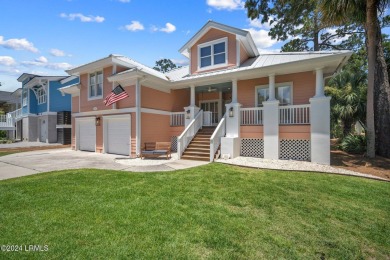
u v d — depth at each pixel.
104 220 3.69
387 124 10.53
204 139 11.66
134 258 2.69
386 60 12.86
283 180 6.52
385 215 4.23
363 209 4.49
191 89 12.96
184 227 3.53
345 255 2.97
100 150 13.70
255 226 3.66
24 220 3.65
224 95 16.23
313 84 10.53
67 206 4.26
